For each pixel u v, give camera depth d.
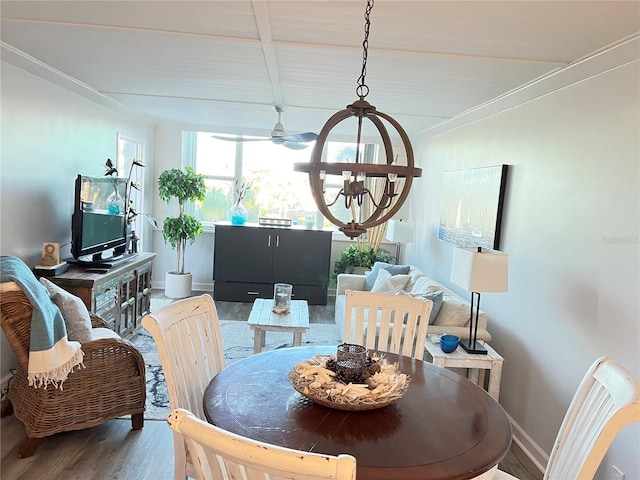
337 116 1.53
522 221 3.21
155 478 2.48
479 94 3.46
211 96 4.29
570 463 1.64
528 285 3.08
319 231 6.30
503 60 2.62
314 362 1.88
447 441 1.48
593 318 2.42
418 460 1.36
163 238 6.50
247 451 0.96
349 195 1.51
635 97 2.19
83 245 3.62
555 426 2.71
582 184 2.56
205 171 6.88
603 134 2.41
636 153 2.17
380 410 1.68
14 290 2.43
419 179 6.04
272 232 6.28
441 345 3.00
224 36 2.50
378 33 2.33
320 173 1.49
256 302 4.50
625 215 2.22
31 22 2.40
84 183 3.62
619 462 2.16
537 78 2.90
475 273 2.84
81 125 4.19
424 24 2.16
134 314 4.43
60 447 2.72
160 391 3.51
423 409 1.71
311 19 2.19
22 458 2.59
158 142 6.49
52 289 2.77
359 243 6.74
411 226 5.75
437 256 5.11
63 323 2.56
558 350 2.72
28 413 2.63
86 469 2.52
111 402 2.82
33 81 3.40
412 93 3.63
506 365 3.33
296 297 6.36
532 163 3.11
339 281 5.41
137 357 2.88
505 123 3.55
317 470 0.90
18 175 3.27
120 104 4.87
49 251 3.43
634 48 2.15
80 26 2.44
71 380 2.66
